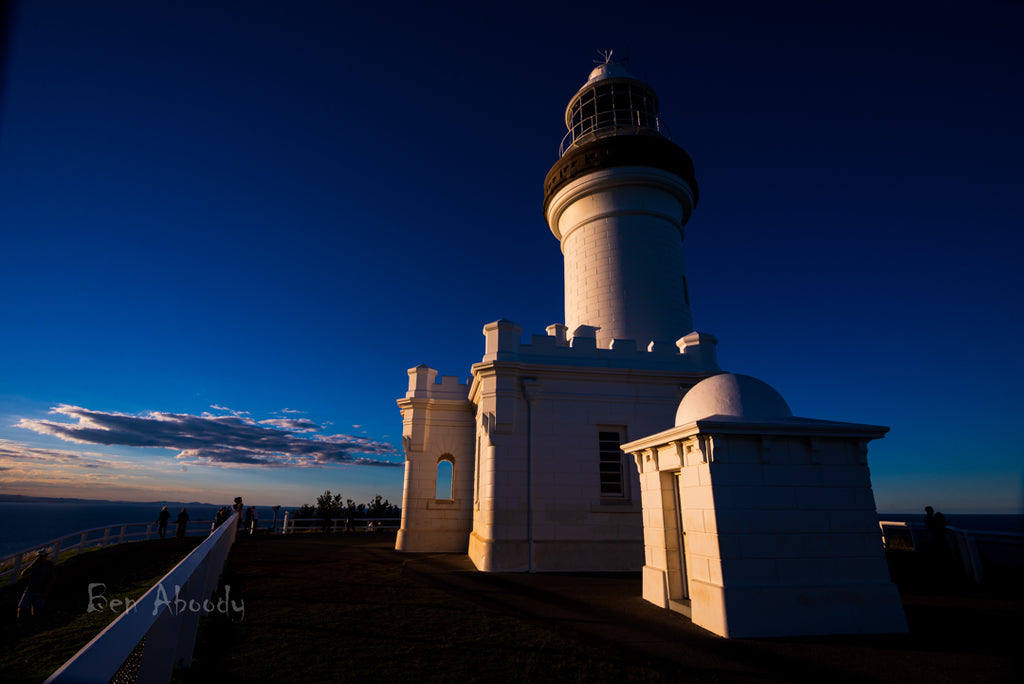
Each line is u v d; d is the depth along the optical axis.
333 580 12.41
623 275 20.27
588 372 16.38
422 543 19.53
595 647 7.38
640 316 19.77
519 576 13.58
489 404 15.88
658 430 16.44
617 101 24.33
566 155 22.31
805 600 8.27
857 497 8.99
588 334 18.09
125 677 4.30
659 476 10.57
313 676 6.13
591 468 15.76
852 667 6.71
